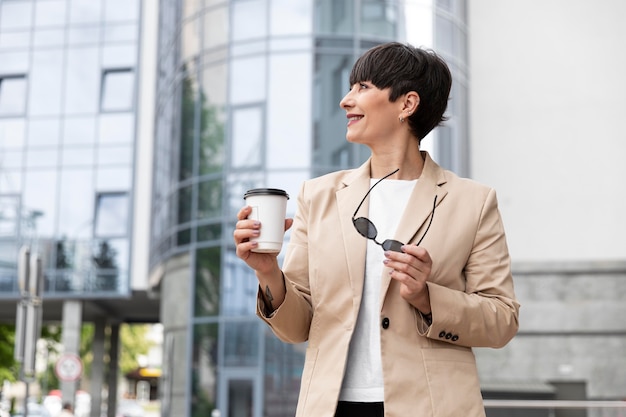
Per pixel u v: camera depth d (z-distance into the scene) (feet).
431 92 8.55
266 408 60.34
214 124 64.59
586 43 67.05
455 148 63.98
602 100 66.39
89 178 90.33
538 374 60.70
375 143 8.62
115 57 92.02
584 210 65.16
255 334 61.52
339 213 8.39
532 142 66.44
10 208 90.63
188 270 65.57
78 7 93.35
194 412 62.54
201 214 64.49
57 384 159.63
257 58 63.26
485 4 68.23
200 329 63.41
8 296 89.10
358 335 7.98
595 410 29.07
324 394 7.79
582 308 61.31
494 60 67.62
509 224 65.57
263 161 61.93
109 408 111.45
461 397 7.75
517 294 62.08
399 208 8.39
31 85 92.84
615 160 65.46
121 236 88.94
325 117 61.41
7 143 91.97
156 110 84.89
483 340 7.91
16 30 93.86
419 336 7.84
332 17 62.49
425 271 7.48
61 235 89.61
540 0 67.82
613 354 60.64
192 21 67.87
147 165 90.07
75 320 89.15
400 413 7.60
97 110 91.40
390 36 62.75
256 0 63.98
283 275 8.11
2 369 109.91
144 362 182.70
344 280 8.05
